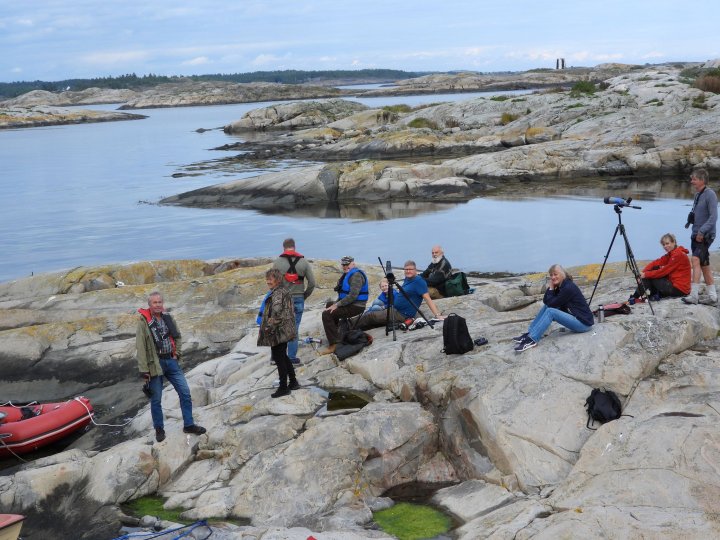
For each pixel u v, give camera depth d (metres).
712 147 38.69
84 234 29.39
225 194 37.47
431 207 33.16
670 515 6.16
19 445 10.44
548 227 26.86
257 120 91.88
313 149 58.06
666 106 49.38
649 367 8.50
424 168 38.16
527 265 21.14
